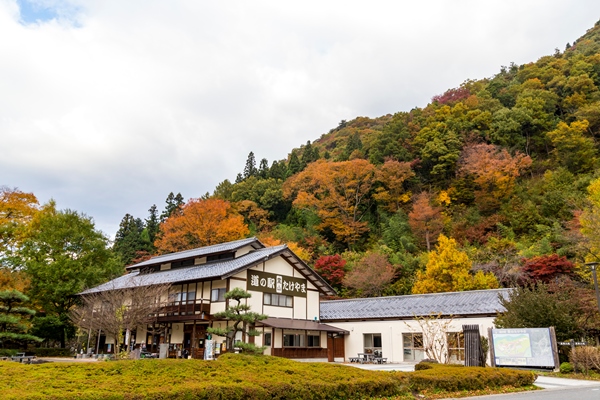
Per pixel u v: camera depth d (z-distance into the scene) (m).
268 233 51.69
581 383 15.04
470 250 40.28
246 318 16.31
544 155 55.34
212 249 30.06
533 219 42.66
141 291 24.34
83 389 7.25
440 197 49.56
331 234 53.59
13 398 6.16
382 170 52.72
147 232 62.19
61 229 32.50
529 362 17.33
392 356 27.45
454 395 11.91
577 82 59.59
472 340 16.89
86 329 27.52
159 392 7.33
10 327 22.12
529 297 20.12
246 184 65.31
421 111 68.19
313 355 27.72
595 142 53.19
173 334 27.56
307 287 30.17
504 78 79.31
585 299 20.31
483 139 55.78
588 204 35.38
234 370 10.16
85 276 31.52
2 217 33.47
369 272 39.22
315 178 53.31
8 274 28.09
